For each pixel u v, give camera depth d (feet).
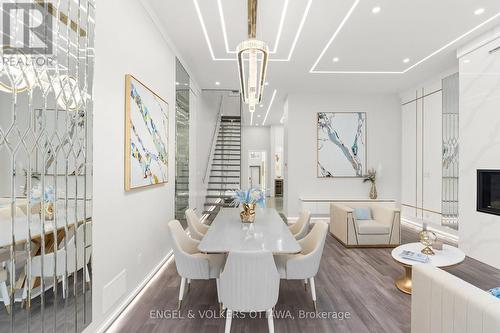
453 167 17.44
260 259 6.48
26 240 5.24
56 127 5.91
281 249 7.48
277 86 21.50
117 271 8.39
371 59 16.16
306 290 10.16
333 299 9.48
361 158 23.03
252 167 41.45
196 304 9.15
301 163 23.08
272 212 13.30
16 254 5.05
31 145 5.30
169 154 13.75
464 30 12.72
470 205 13.58
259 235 8.98
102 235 7.56
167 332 7.58
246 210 11.01
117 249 8.39
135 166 9.45
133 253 9.54
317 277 11.42
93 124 7.14
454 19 11.82
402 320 8.16
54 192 5.88
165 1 10.52
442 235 18.21
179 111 15.69
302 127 23.09
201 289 10.30
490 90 12.60
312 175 23.03
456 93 17.21
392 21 11.98
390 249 15.38
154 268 11.59
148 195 10.96
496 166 12.31
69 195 6.31
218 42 13.98
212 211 25.70
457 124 17.13
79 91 6.61
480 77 13.11
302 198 22.70
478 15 11.51
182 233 9.76
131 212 9.38
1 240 4.79
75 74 6.48
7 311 4.92
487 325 4.15
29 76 5.24
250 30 10.04
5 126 4.79
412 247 11.25
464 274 11.70
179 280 11.14
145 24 10.53
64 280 6.18
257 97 12.94
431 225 19.35
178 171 15.64
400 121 23.15
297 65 17.07
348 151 23.04
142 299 9.50
